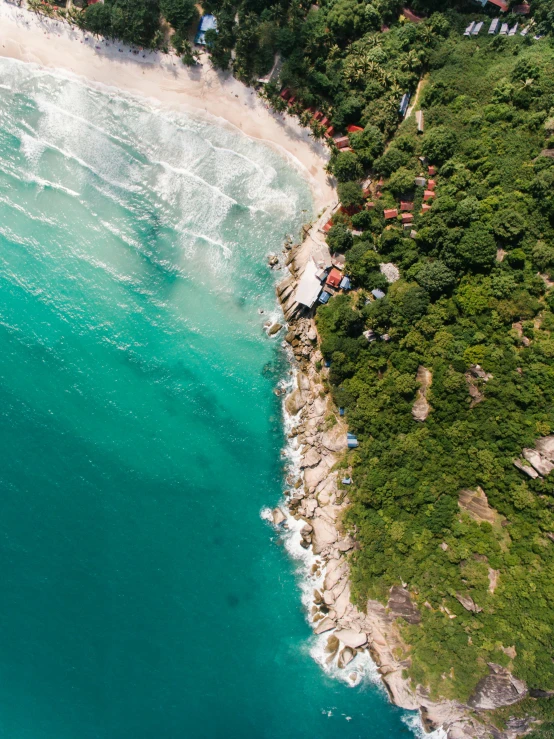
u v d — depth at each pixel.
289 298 64.81
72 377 65.81
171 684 61.75
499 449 54.28
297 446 65.00
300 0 62.81
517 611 53.38
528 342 53.72
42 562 63.03
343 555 62.84
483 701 54.00
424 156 60.03
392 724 60.62
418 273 57.59
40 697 60.78
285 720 61.72
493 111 57.28
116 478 64.94
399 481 58.25
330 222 63.78
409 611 58.12
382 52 61.44
